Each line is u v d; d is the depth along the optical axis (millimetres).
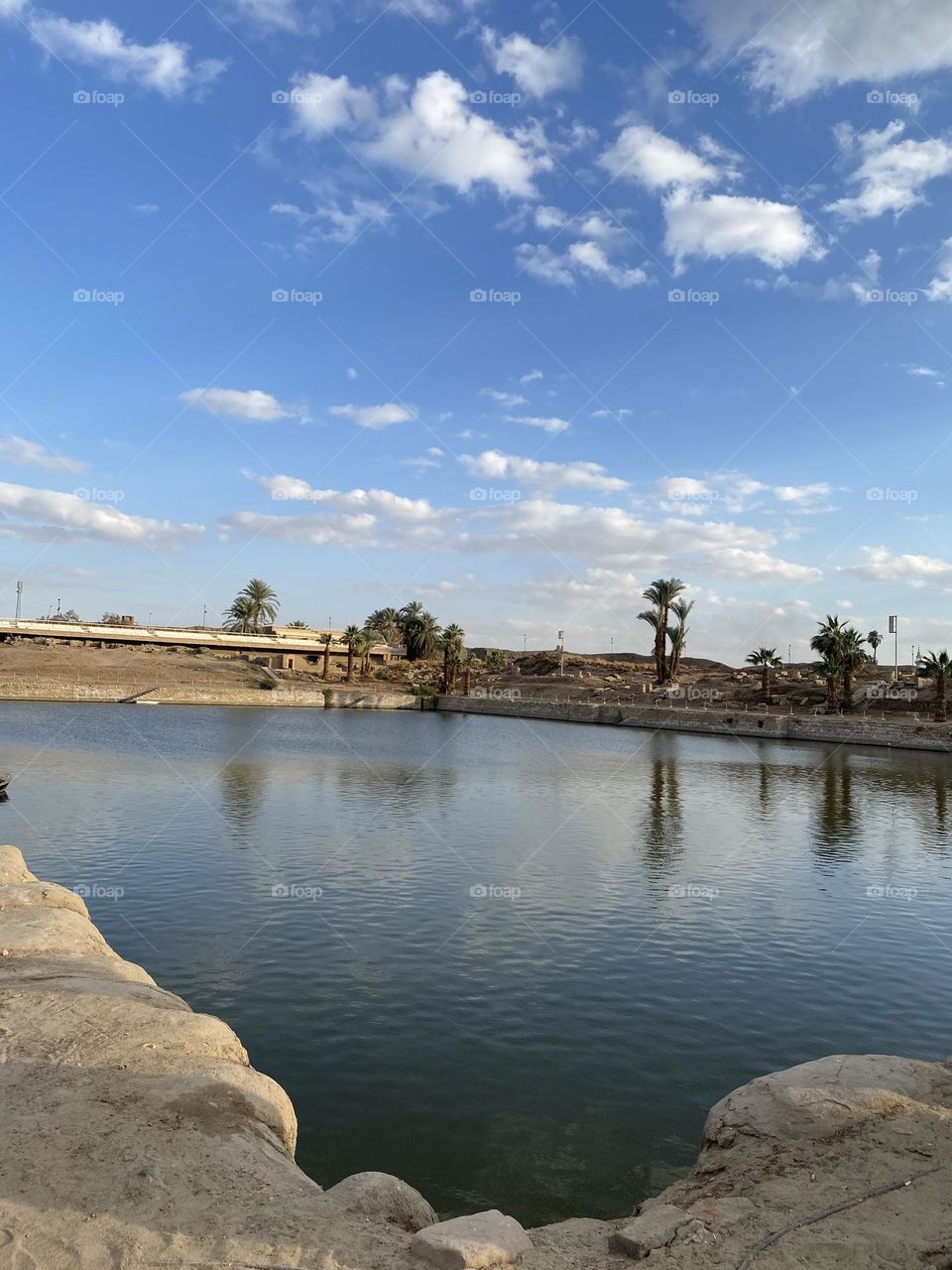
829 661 83750
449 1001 13375
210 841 24672
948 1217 5141
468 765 48812
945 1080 7141
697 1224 5129
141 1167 5535
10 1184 5262
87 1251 4660
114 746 49906
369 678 131625
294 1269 4605
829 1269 4629
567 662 145125
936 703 75312
